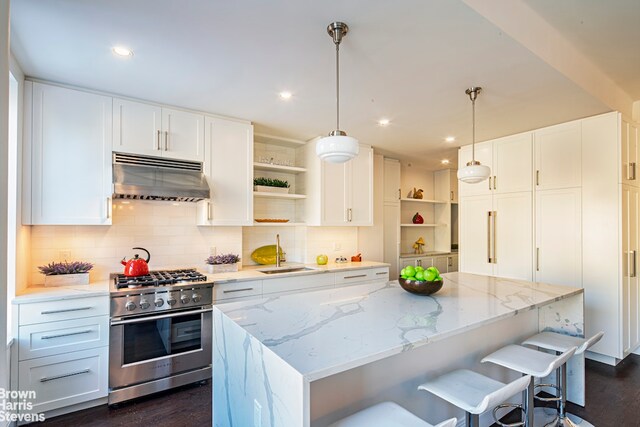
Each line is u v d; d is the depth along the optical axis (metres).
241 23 1.73
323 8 1.61
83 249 2.82
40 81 2.42
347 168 4.12
